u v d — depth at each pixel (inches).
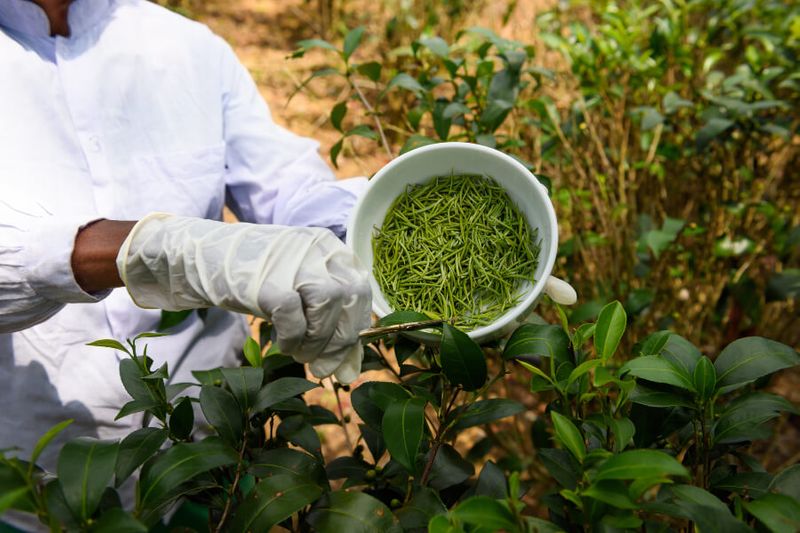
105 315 47.8
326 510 31.2
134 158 47.4
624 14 80.9
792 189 86.8
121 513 26.5
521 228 39.3
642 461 26.0
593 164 82.2
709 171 79.8
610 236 74.2
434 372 38.0
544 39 75.2
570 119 76.1
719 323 80.0
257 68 141.2
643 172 83.0
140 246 34.4
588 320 65.9
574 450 29.1
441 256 39.3
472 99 59.9
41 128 44.0
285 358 42.6
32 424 46.5
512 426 80.2
